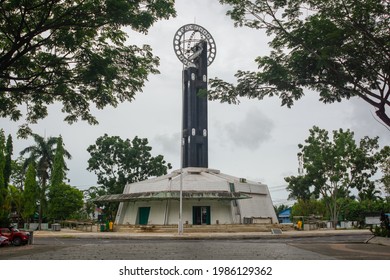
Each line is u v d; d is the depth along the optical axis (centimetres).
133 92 1867
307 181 6094
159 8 1633
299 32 1820
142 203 5194
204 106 5412
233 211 4934
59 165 5794
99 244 2650
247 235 3722
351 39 1827
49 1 1535
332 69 1814
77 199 6297
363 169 5762
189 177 5119
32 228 5791
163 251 1995
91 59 1631
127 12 1547
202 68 5469
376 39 1780
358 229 5450
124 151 6525
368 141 5753
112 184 6506
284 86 1906
